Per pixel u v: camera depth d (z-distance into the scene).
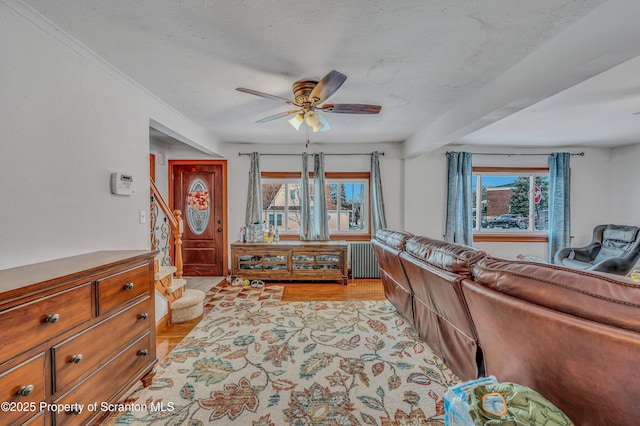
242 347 2.42
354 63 2.05
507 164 5.09
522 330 1.13
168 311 2.90
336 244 4.44
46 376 1.16
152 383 1.93
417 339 2.56
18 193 1.46
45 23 1.55
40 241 1.57
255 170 4.82
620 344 0.83
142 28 1.62
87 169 1.89
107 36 1.70
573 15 1.50
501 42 1.78
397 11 1.48
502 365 1.38
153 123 2.82
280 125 3.68
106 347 1.48
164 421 1.59
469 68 2.12
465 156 4.83
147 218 2.54
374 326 2.84
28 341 1.08
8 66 1.41
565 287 1.02
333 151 4.92
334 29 1.64
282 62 2.03
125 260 1.62
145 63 2.03
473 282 1.42
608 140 4.56
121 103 2.22
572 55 1.60
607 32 1.40
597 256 4.53
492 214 5.16
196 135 3.69
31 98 1.52
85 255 1.77
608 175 5.12
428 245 2.00
